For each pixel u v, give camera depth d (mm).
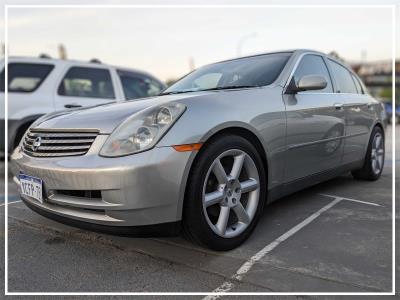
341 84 4426
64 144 2711
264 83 3453
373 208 3764
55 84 6230
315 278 2387
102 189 2434
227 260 2656
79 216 2586
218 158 2688
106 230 2539
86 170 2453
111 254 2814
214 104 2771
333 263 2578
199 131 2561
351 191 4418
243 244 2912
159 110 2545
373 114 4820
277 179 3238
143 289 2332
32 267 2646
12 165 3191
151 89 7348
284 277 2408
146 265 2627
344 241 2945
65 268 2623
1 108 5844
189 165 2510
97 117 2754
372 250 2777
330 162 3941
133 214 2420
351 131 4281
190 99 2709
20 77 6055
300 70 3744
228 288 2309
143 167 2375
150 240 3023
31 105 5992
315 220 3424
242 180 2979
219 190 2754
